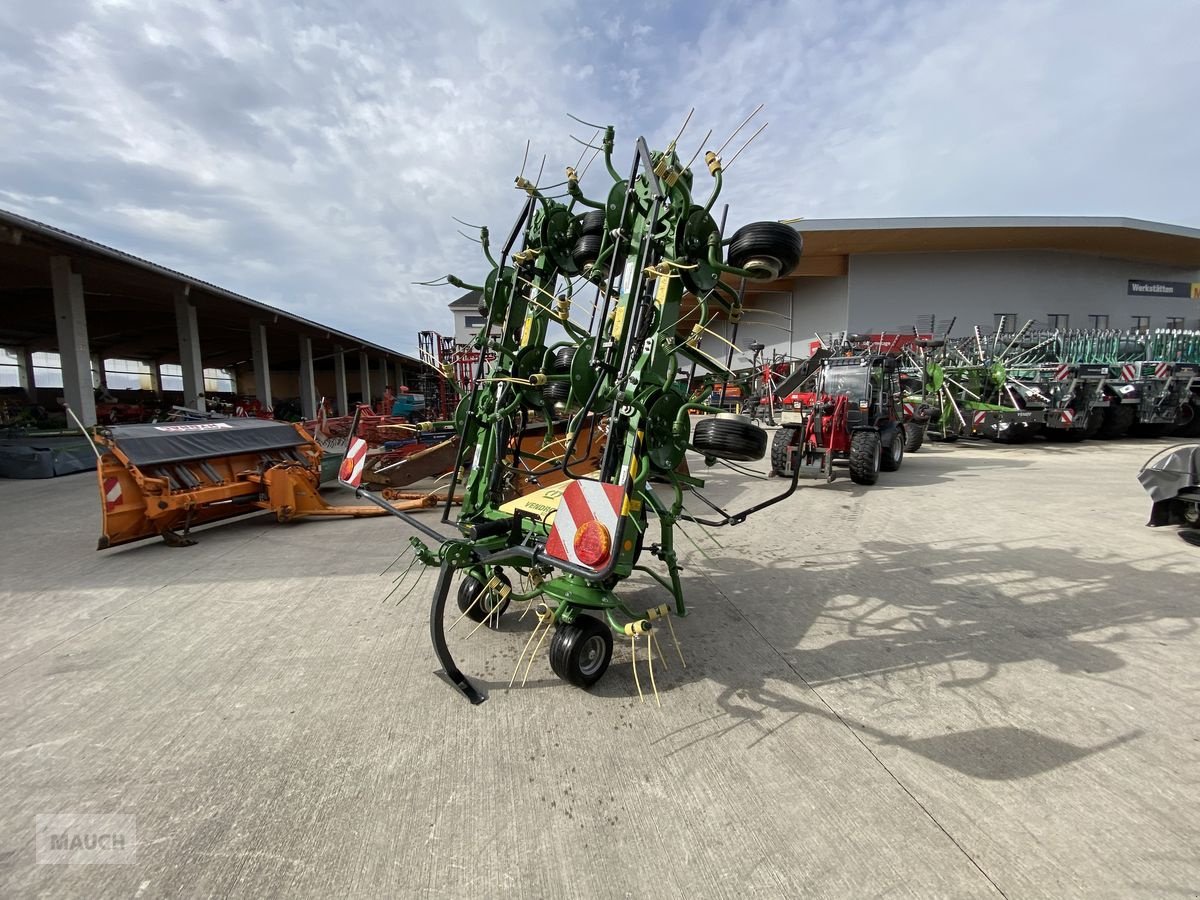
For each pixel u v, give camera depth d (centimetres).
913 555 510
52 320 2069
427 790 218
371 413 1036
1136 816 202
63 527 618
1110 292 2448
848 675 304
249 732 254
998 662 316
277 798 214
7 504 741
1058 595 411
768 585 439
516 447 415
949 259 2338
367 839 194
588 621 291
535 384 352
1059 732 252
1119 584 431
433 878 179
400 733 254
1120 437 1545
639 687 293
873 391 960
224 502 601
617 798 214
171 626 364
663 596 417
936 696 283
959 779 222
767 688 292
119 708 273
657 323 334
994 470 998
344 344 2664
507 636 351
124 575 461
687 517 362
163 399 2823
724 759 236
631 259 358
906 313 2359
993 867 181
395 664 316
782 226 317
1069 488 816
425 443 941
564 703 279
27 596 416
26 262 1173
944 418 1427
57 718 264
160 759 236
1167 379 1427
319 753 240
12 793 216
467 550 278
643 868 183
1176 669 306
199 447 580
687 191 335
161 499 525
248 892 173
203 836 195
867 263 2350
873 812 205
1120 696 280
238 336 2516
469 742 248
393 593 423
